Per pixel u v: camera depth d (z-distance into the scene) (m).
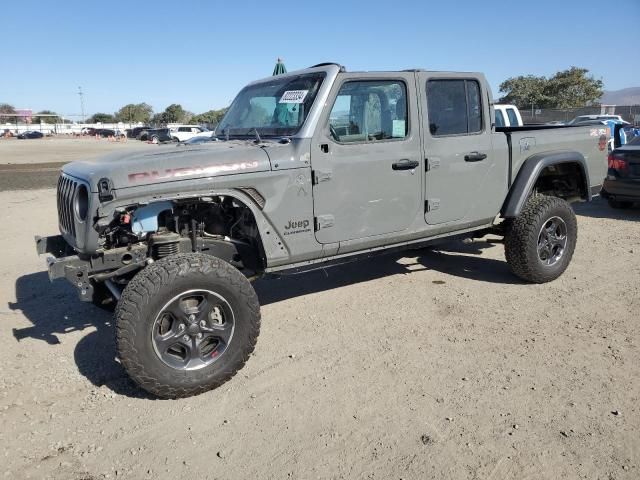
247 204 3.87
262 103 4.69
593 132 6.10
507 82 49.78
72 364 4.12
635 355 3.96
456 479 2.73
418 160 4.64
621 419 3.17
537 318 4.72
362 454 2.96
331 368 3.95
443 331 4.53
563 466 2.79
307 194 4.10
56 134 92.06
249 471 2.86
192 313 3.55
